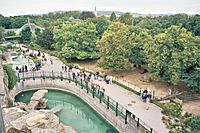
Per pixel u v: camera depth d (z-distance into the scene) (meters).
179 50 35.72
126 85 39.00
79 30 58.44
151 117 26.42
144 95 31.89
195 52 35.03
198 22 65.44
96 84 37.00
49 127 21.36
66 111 32.31
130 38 47.06
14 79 36.31
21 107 27.47
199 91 36.38
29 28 112.88
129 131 23.97
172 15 99.88
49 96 37.88
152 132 22.22
